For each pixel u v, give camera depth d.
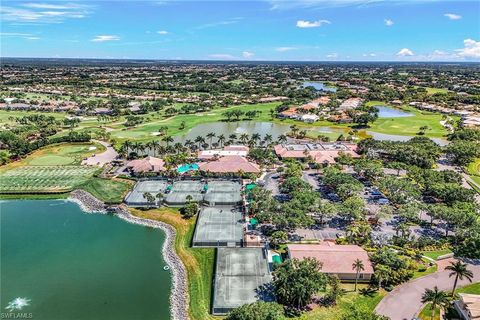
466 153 183.75
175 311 84.62
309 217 115.19
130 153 194.00
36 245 113.38
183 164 179.88
